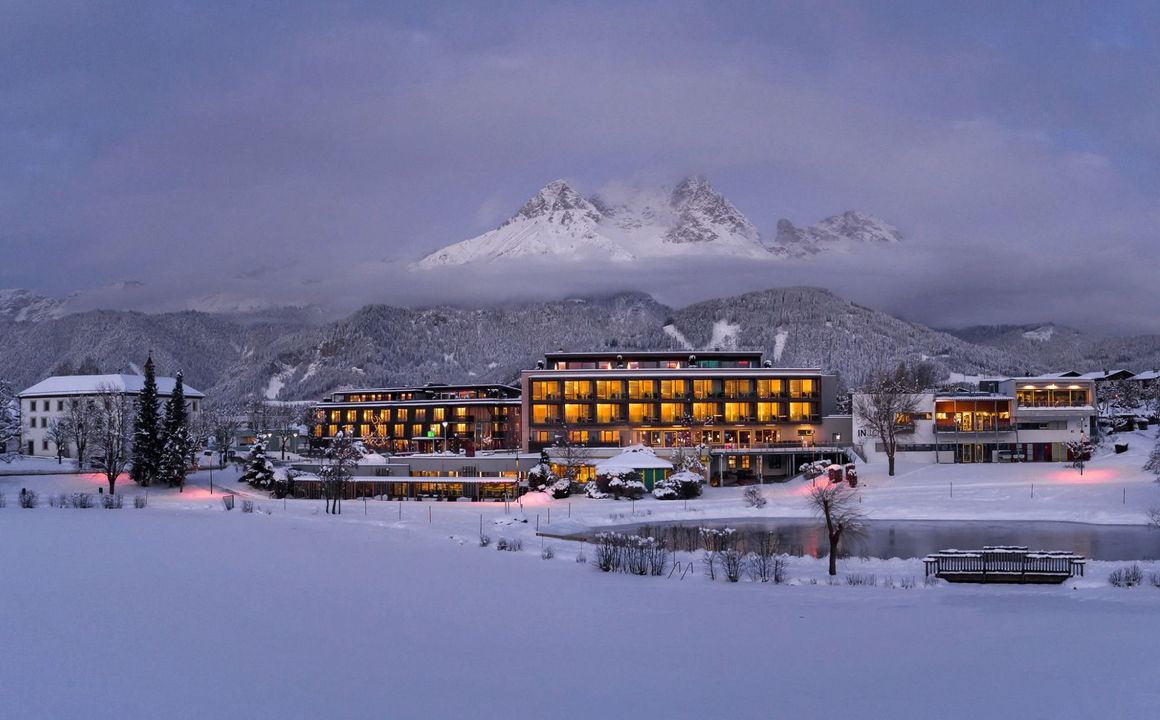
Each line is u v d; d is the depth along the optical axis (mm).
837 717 22750
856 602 43375
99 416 139125
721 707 23719
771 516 101625
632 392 147500
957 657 30016
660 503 111688
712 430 145875
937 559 54938
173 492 123812
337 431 188125
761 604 42250
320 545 63656
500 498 122875
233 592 41250
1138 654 30125
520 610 39281
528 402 147625
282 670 27031
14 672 26078
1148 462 107438
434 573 50844
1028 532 84938
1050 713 22797
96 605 36969
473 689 25406
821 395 148625
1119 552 71062
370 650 30250
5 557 52719
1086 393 139375
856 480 117250
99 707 22812
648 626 36000
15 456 159875
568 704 23938
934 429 134875
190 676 25984
